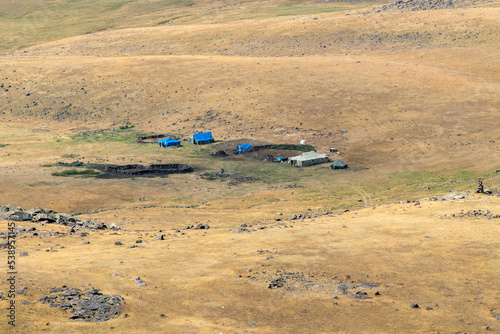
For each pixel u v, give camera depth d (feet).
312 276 105.60
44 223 158.30
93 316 81.20
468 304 92.48
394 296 96.17
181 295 93.91
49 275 98.12
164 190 355.56
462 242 125.39
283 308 90.17
